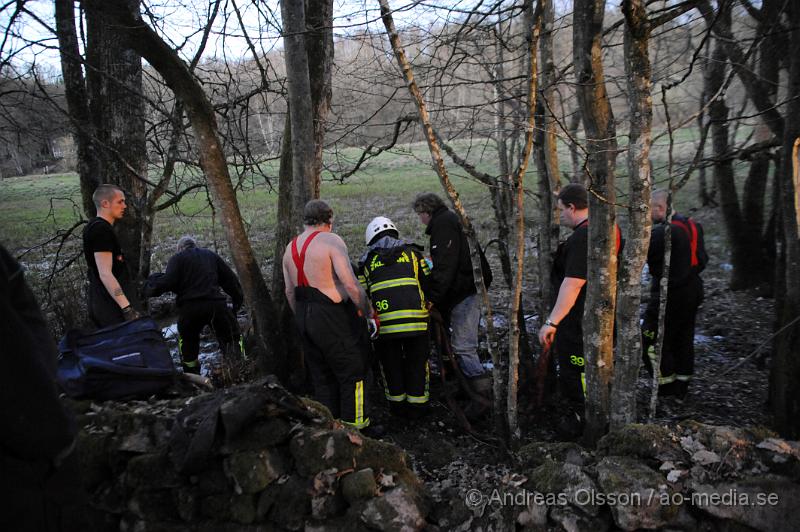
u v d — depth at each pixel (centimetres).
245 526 245
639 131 271
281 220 499
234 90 649
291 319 482
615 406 303
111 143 652
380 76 501
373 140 599
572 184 372
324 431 250
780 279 394
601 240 316
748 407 436
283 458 250
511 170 487
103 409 281
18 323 148
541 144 455
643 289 748
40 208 1867
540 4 288
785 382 354
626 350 295
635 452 249
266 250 1128
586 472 243
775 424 364
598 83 303
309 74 481
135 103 656
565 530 231
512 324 323
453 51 415
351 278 374
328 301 377
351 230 1318
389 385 425
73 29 620
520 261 315
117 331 338
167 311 786
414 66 454
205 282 516
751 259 725
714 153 707
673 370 445
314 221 386
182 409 267
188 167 717
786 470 233
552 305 405
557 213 450
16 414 142
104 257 445
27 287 161
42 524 147
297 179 464
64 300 671
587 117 309
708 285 782
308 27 449
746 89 593
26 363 146
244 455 244
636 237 282
